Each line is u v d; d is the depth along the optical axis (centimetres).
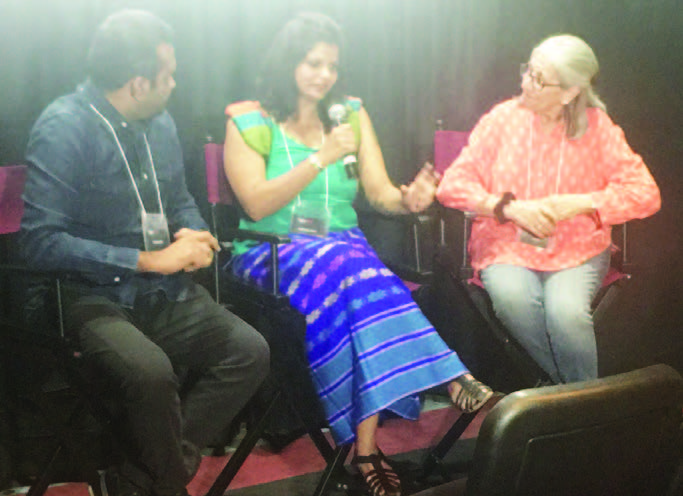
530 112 243
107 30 178
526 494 79
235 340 182
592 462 82
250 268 218
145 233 188
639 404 83
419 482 214
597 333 289
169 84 183
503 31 302
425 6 292
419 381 188
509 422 75
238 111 227
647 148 287
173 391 163
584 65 230
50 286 177
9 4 226
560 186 241
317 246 205
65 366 168
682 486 94
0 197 194
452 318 288
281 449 237
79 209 181
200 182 262
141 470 169
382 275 195
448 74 302
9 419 205
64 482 210
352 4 282
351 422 192
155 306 188
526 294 223
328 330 194
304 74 223
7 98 230
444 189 242
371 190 239
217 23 262
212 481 213
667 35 277
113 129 182
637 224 286
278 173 228
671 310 294
